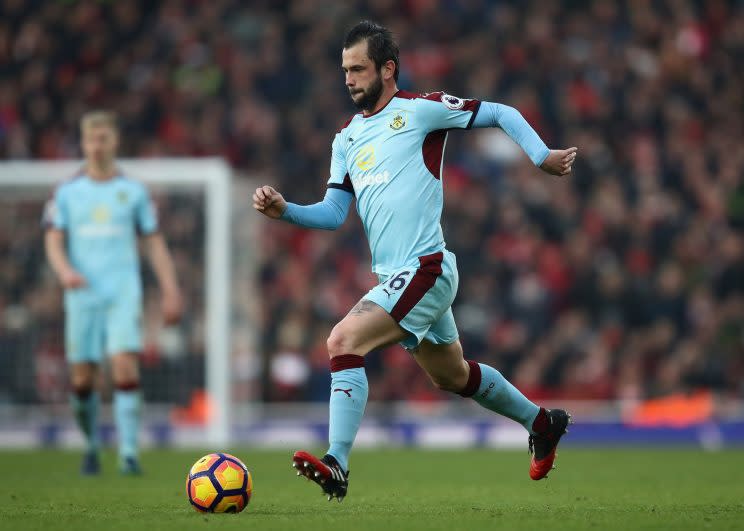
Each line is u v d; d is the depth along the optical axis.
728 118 72.62
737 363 55.78
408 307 19.56
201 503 19.80
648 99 72.12
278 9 78.69
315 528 17.16
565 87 72.31
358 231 64.19
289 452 45.31
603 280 59.62
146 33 77.81
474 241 62.59
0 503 22.80
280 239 64.56
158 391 50.69
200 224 52.12
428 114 20.19
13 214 50.28
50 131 72.69
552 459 22.39
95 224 32.34
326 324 59.81
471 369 21.44
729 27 78.31
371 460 40.88
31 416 52.16
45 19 77.62
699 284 59.69
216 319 47.28
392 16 78.25
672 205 64.88
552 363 56.38
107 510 20.78
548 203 64.44
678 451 46.16
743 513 19.84
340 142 21.06
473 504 22.53
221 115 71.81
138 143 70.56
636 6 78.38
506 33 76.06
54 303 50.31
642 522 18.06
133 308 32.34
